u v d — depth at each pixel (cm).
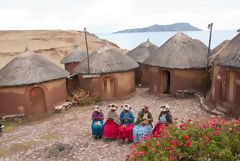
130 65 1305
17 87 996
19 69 1028
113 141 666
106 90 1284
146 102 1183
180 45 1247
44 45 4491
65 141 695
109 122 673
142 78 1755
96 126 674
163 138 396
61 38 5019
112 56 1288
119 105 1149
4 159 589
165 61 1220
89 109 1091
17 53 3900
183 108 948
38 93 1099
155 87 1345
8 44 4241
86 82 1287
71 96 1312
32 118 1016
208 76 1155
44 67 1088
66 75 1171
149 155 374
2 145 696
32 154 611
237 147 357
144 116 596
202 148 341
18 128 890
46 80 1035
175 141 363
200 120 761
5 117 991
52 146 655
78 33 5559
